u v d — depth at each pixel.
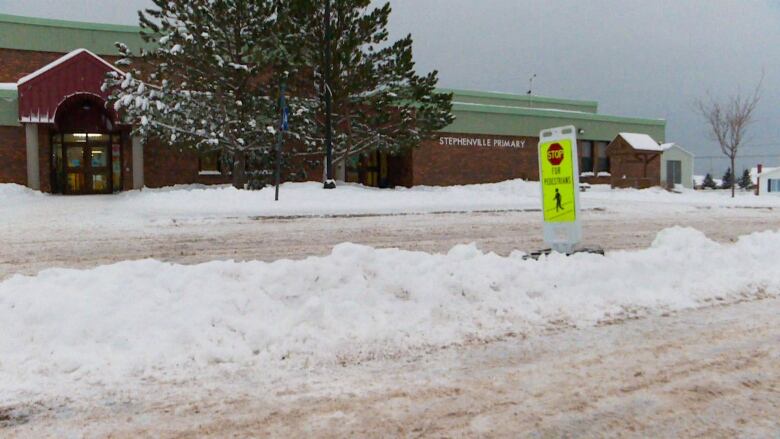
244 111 23.00
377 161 33.41
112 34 29.88
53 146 26.78
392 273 5.42
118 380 3.57
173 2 21.55
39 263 8.20
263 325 4.30
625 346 4.34
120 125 25.83
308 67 23.58
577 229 7.15
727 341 4.49
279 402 3.29
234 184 24.22
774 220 16.41
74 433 2.90
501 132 35.06
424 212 17.19
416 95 23.86
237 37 22.19
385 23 23.06
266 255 9.05
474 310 5.02
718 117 34.31
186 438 2.86
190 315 4.36
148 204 17.95
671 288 6.07
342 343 4.21
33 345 3.98
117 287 4.71
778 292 6.19
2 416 3.08
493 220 15.21
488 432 2.94
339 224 13.80
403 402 3.30
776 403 3.34
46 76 24.53
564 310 5.21
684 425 3.04
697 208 21.64
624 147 35.00
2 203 20.05
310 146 24.78
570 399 3.36
